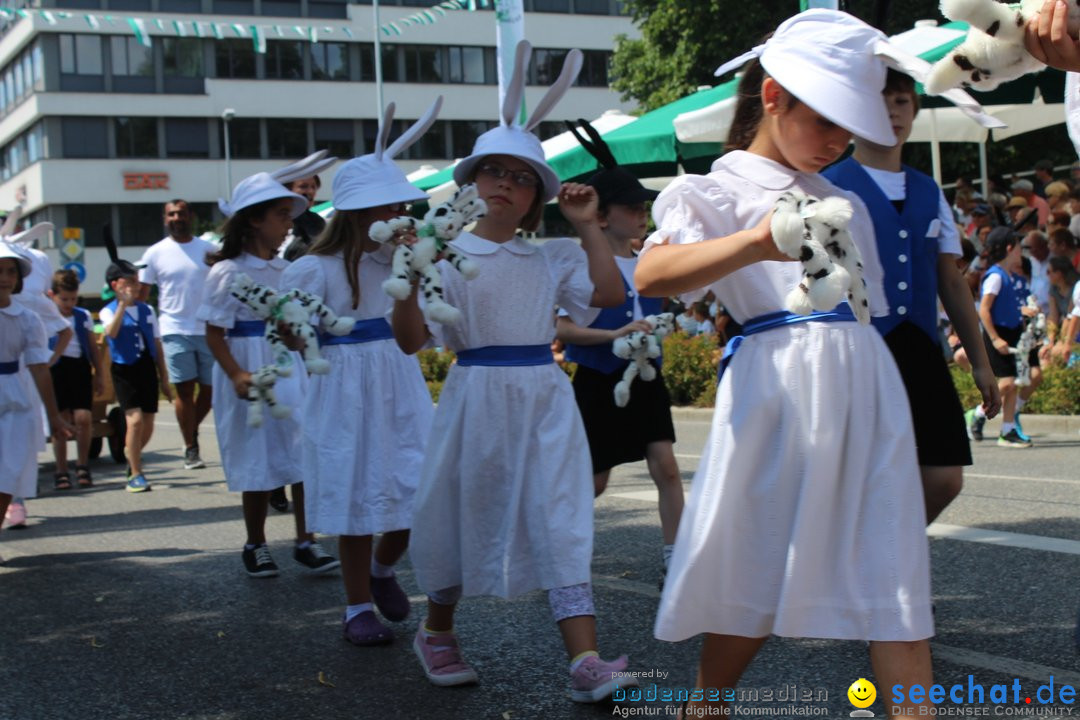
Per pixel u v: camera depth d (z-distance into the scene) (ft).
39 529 25.73
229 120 152.76
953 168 80.79
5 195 169.89
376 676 13.89
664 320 16.10
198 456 35.24
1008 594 15.61
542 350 13.04
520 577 12.61
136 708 13.16
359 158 15.78
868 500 8.85
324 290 15.71
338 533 15.06
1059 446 31.48
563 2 152.97
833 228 8.20
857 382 8.93
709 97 38.99
